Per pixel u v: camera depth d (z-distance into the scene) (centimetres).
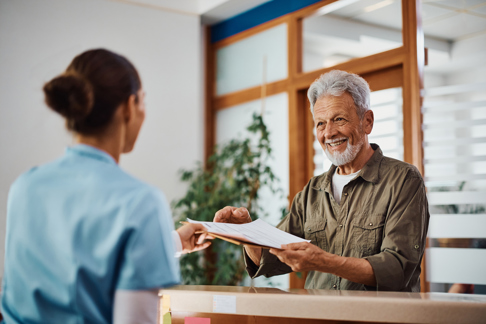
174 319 108
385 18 285
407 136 268
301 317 94
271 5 359
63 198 70
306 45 337
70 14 347
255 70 373
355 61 298
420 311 86
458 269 242
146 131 368
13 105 322
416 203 136
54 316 68
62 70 79
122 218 66
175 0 384
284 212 310
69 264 66
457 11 252
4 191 313
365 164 152
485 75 238
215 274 338
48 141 325
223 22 403
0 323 75
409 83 267
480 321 83
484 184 236
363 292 100
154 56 375
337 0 311
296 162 335
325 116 157
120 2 365
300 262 111
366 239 143
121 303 66
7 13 327
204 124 408
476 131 240
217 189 351
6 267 74
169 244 71
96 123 75
